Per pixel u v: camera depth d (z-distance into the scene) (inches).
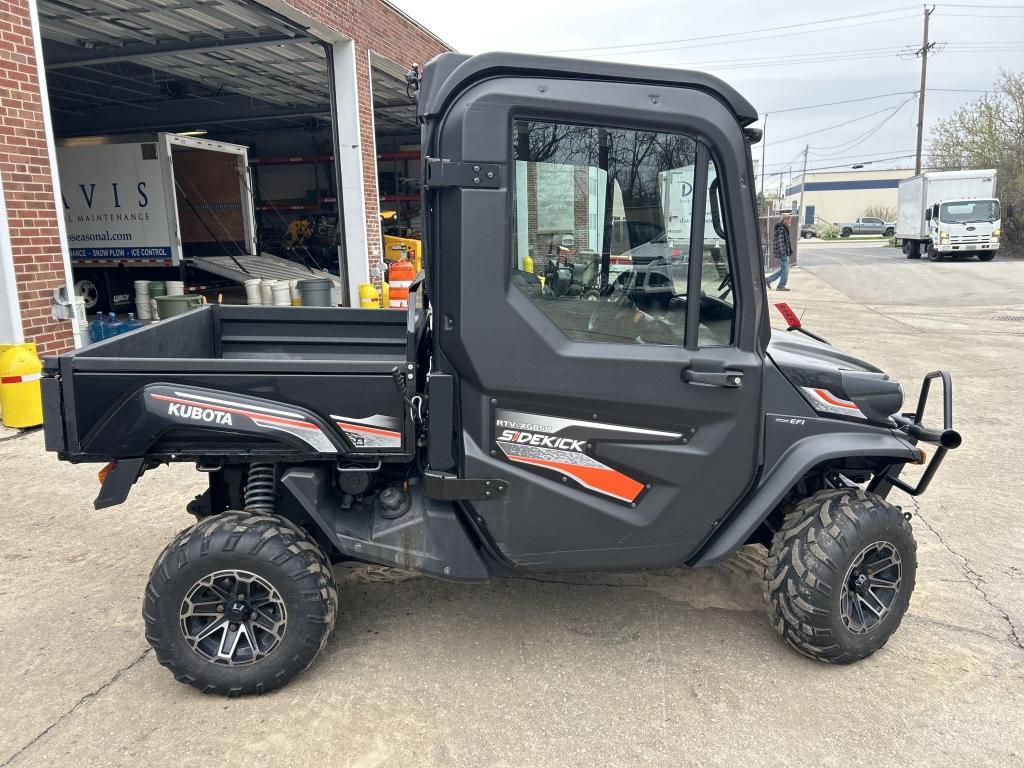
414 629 133.6
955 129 1557.6
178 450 111.9
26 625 134.6
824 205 3432.6
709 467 115.6
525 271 107.0
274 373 110.5
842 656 119.6
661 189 108.3
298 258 779.4
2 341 260.2
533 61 102.3
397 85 612.1
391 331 171.5
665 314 112.0
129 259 504.7
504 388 108.7
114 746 103.6
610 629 134.0
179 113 751.7
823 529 116.9
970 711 111.7
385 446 113.7
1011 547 169.9
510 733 106.4
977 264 1077.1
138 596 145.3
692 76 106.1
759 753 102.6
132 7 393.1
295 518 126.0
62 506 189.8
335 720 109.0
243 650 113.3
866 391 121.6
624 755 102.1
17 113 255.9
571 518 115.0
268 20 412.5
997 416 280.7
